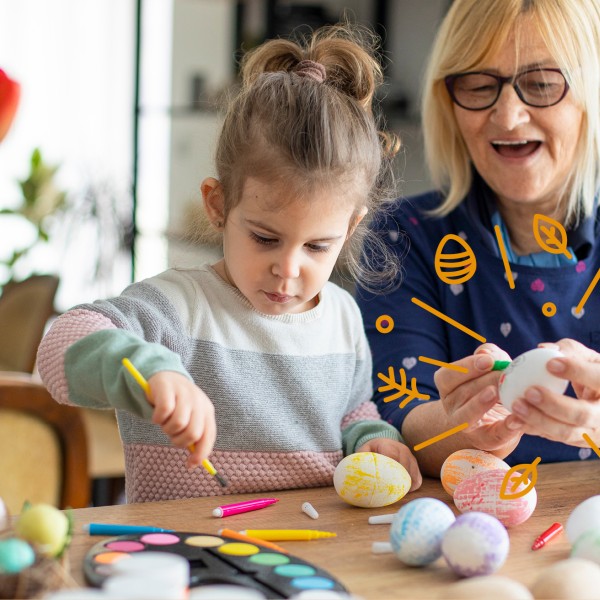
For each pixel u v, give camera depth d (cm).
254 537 84
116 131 427
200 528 88
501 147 140
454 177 152
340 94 114
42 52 426
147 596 54
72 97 429
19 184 364
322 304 127
